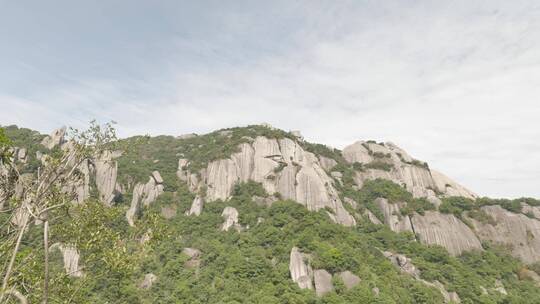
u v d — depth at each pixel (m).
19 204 12.84
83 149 16.38
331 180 106.81
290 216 78.94
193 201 93.00
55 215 16.47
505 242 90.81
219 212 88.69
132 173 100.00
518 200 100.69
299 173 96.81
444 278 69.38
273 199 92.12
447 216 94.06
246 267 59.03
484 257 84.00
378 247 77.88
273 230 71.75
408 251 78.12
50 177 14.62
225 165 100.19
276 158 104.94
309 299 52.25
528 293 71.56
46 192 13.72
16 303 12.73
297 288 55.34
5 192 13.27
